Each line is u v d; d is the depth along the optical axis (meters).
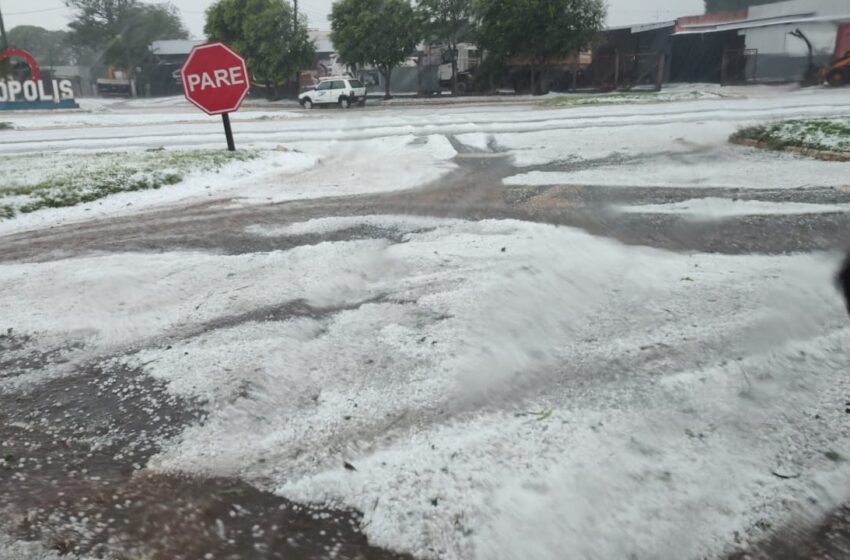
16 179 9.24
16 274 5.43
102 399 3.35
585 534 2.28
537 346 3.73
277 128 18.34
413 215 7.07
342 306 4.49
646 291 4.52
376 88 44.53
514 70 36.66
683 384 3.23
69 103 36.22
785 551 2.20
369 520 2.40
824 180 7.98
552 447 2.76
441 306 4.37
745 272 4.84
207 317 4.37
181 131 18.50
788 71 31.02
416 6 36.06
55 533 2.36
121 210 8.11
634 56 36.91
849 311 4.06
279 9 39.91
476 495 2.49
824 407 3.00
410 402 3.18
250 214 7.54
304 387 3.37
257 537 2.34
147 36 56.91
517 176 9.37
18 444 2.97
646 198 7.44
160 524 2.42
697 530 2.29
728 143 11.67
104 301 4.73
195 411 3.19
